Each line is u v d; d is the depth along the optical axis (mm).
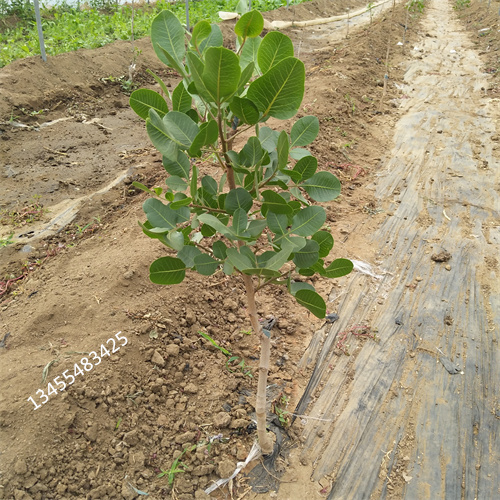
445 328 3490
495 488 2518
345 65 8633
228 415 2689
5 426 2369
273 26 12305
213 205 1855
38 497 2225
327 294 3775
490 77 8438
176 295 3305
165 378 2840
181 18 11797
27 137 6043
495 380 3102
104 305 3105
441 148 6047
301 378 3092
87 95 7398
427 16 14750
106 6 14430
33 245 4074
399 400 2971
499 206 4871
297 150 1920
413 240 4410
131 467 2424
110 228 4176
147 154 5699
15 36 10055
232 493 2422
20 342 2861
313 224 1778
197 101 1873
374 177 5453
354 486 2518
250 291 2059
